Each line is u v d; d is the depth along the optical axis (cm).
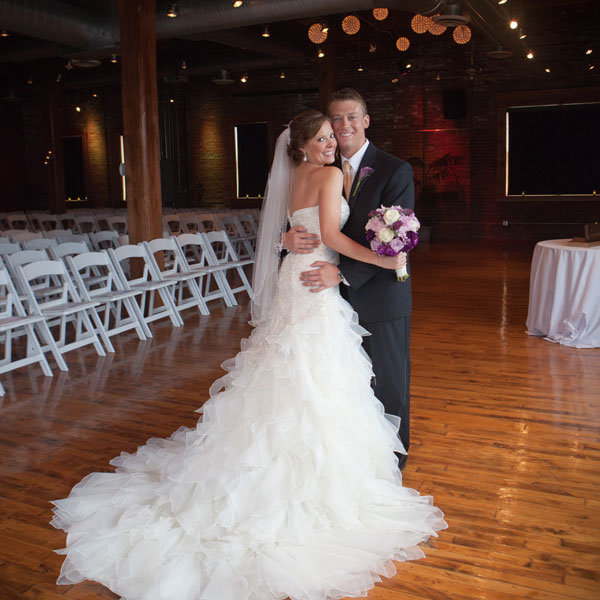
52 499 268
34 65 1343
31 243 599
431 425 340
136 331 572
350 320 257
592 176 1163
